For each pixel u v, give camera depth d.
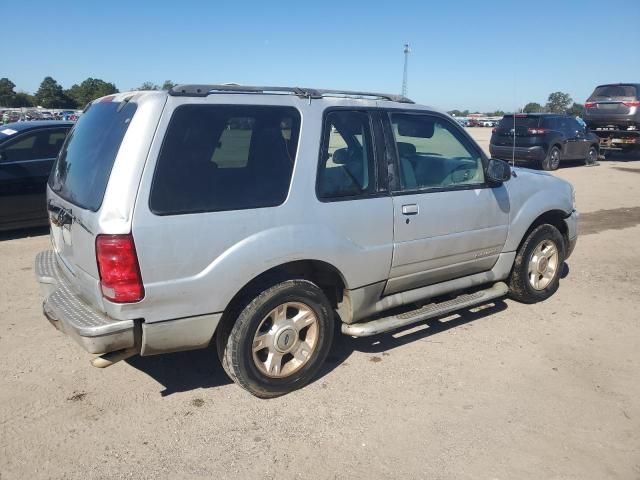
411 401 3.63
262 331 3.54
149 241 3.00
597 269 6.63
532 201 5.06
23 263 6.50
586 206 10.84
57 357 4.16
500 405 3.59
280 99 3.55
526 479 2.89
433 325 4.87
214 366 4.09
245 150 3.36
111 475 2.89
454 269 4.60
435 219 4.25
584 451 3.13
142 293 3.02
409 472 2.94
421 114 4.32
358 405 3.58
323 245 3.60
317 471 2.95
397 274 4.16
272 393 3.61
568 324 4.92
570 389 3.79
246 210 3.31
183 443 3.17
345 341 4.53
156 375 3.94
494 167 4.57
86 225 3.08
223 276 3.24
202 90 3.27
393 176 4.03
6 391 3.67
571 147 16.92
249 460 3.03
